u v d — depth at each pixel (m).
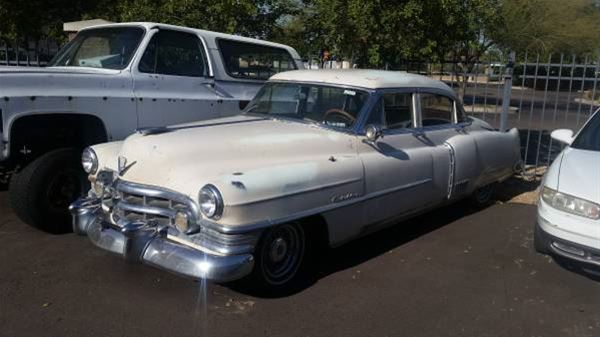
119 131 5.70
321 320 3.88
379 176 4.83
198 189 3.74
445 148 5.77
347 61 10.45
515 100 25.03
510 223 6.34
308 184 4.13
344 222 4.53
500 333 3.81
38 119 5.30
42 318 3.75
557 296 4.41
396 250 5.30
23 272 4.47
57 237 5.28
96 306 3.94
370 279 4.59
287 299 4.16
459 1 9.70
